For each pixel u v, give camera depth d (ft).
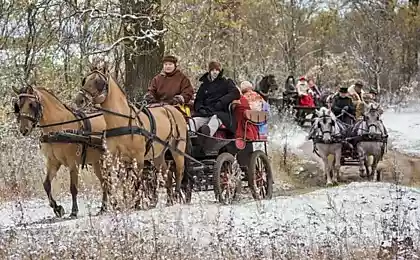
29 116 39.11
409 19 148.36
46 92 40.47
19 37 65.00
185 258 24.93
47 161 40.83
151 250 25.04
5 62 64.39
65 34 66.33
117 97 40.11
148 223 28.30
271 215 36.70
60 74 66.13
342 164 70.38
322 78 155.74
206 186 46.75
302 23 141.59
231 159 46.29
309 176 68.08
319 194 48.70
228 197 43.09
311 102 104.42
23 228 30.09
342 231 30.63
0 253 25.49
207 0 79.36
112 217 27.91
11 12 64.08
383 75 149.07
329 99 80.43
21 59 65.05
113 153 39.81
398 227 29.73
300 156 75.77
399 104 139.03
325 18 149.59
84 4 65.36
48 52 66.03
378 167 71.82
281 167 67.36
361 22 151.23
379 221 33.88
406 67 149.28
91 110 42.45
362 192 48.65
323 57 157.69
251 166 48.73
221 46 110.52
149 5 61.11
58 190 48.29
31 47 64.95
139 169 40.65
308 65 156.04
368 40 150.10
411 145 87.97
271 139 78.18
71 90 64.95
